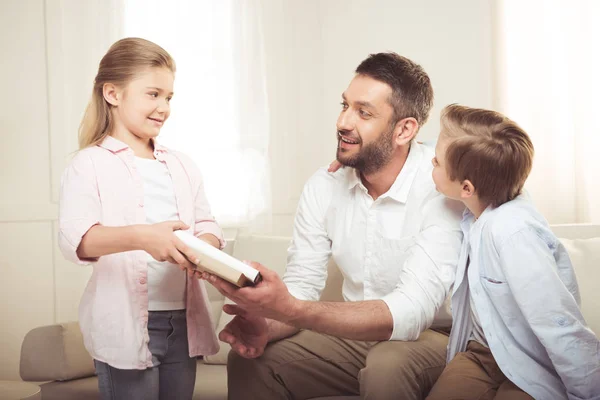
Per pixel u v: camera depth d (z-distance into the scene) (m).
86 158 1.58
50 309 3.29
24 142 3.27
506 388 1.44
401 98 1.74
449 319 1.87
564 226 2.05
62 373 2.11
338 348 1.79
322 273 1.92
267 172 3.51
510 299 1.47
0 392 1.91
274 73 3.58
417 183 1.79
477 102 3.60
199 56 3.44
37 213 3.28
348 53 3.70
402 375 1.55
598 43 3.35
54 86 3.28
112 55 1.67
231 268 1.30
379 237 1.81
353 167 1.80
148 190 1.64
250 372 1.72
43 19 3.28
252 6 3.50
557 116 3.44
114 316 1.54
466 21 3.61
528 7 3.46
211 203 3.46
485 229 1.52
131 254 1.57
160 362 1.61
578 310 1.40
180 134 3.42
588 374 1.37
